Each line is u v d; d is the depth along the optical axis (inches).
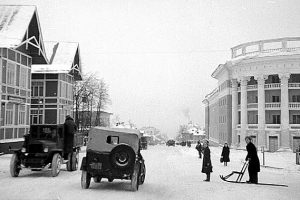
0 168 740.7
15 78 1273.4
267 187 536.4
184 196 443.2
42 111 1684.3
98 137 512.1
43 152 617.6
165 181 594.9
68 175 633.0
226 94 2556.6
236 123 2417.6
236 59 2333.9
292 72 2111.2
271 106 2214.6
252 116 2345.0
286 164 1090.1
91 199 398.6
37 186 492.4
